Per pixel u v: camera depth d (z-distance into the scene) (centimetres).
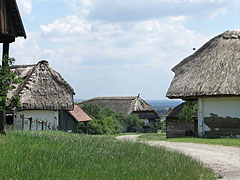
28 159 913
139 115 6569
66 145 1209
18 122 2598
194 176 984
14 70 3008
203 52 3005
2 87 1366
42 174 773
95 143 1355
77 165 896
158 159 1153
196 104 3059
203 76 2764
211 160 1451
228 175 1112
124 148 1304
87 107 5184
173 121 3316
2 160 890
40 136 1372
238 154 1655
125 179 830
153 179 862
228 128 2675
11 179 720
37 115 2816
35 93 2811
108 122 5194
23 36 1576
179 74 2994
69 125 3400
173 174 939
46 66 3050
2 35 1545
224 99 2702
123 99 6800
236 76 2617
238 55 2777
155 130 6444
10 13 1513
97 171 863
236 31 2992
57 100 2891
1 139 1223
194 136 3031
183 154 1388
